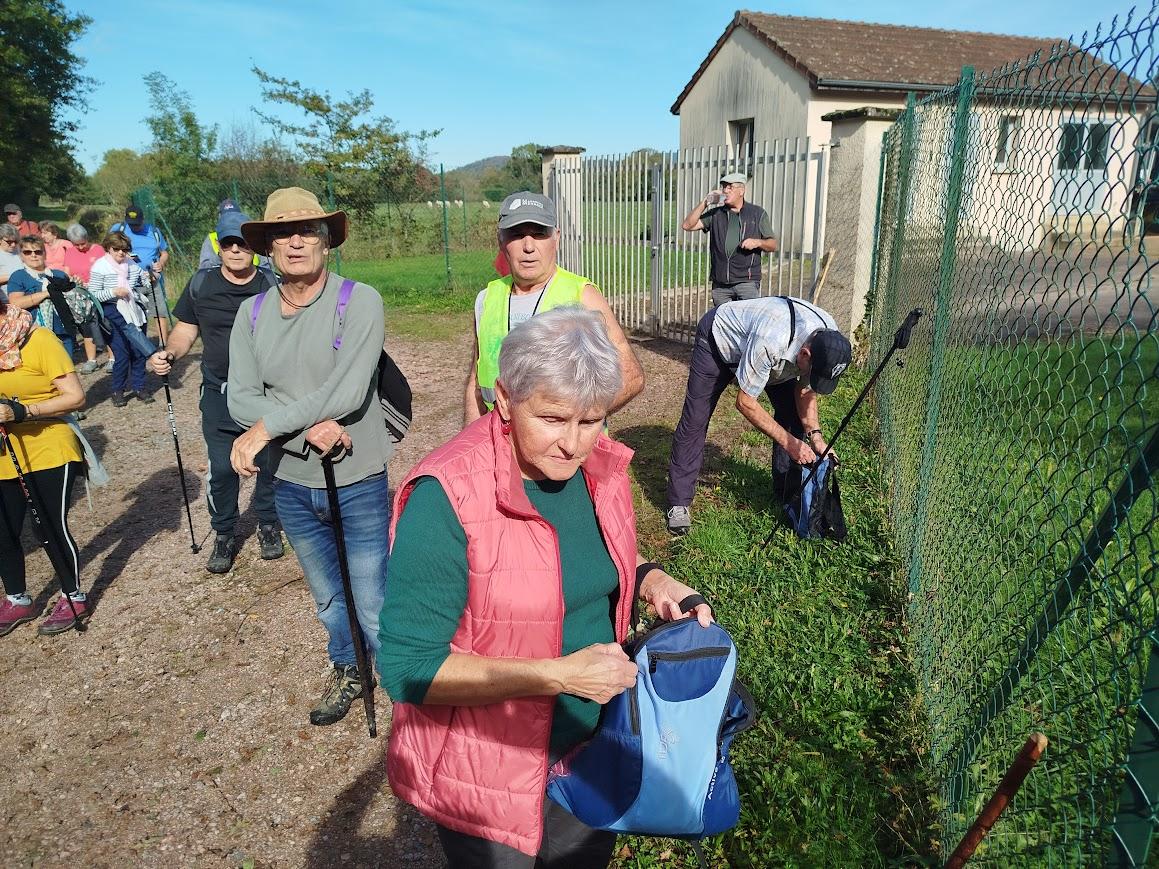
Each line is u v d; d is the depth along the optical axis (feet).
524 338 4.68
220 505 14.24
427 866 8.28
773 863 7.63
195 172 83.30
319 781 9.50
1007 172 7.35
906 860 7.44
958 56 58.90
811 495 12.96
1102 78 4.82
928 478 10.66
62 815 9.10
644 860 7.74
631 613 6.42
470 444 5.12
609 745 5.36
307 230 8.64
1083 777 5.66
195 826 8.89
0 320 11.56
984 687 7.04
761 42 54.13
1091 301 5.17
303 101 75.61
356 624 9.71
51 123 110.01
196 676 11.59
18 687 11.47
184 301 13.33
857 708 9.52
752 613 11.43
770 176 27.27
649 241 33.01
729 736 5.67
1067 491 5.57
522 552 4.96
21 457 11.91
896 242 19.44
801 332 12.09
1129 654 4.33
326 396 8.70
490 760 5.14
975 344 8.75
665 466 18.19
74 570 12.76
